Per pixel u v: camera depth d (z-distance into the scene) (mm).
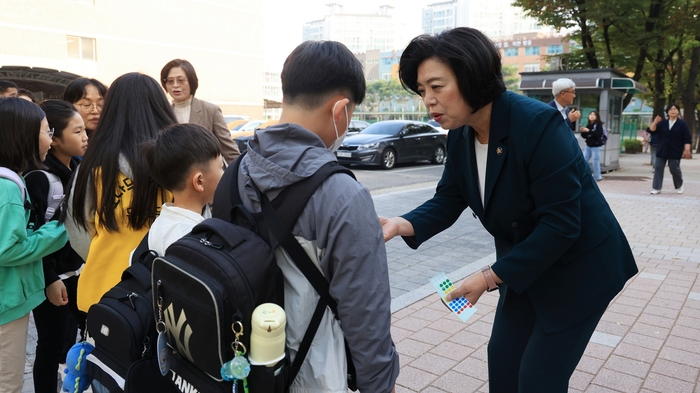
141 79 2068
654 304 4168
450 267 5230
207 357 1243
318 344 1360
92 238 2113
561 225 1584
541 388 1775
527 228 1756
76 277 2629
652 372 3055
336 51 1400
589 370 3076
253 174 1348
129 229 1967
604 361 3189
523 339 1954
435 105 1640
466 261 5453
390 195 9633
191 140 1661
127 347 1480
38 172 2297
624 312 3992
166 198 1977
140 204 1915
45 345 2564
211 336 1220
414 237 1997
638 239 6516
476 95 1604
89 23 27891
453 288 1699
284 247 1316
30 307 2148
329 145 1481
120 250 1976
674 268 5234
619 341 3469
